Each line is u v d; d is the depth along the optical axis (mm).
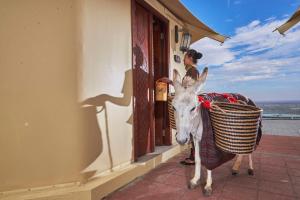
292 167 4371
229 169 4238
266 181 3646
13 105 2699
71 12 2891
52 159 2848
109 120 3420
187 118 2580
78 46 2926
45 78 2793
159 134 5316
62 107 2861
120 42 3652
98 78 3215
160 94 5129
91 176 3113
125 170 3541
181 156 5109
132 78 3928
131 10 3904
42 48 2775
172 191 3264
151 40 4727
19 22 2689
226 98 3529
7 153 2703
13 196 2682
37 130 2787
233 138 2596
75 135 2916
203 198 3047
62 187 2879
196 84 2730
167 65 5277
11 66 2678
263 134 8711
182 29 5961
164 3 4953
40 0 2762
